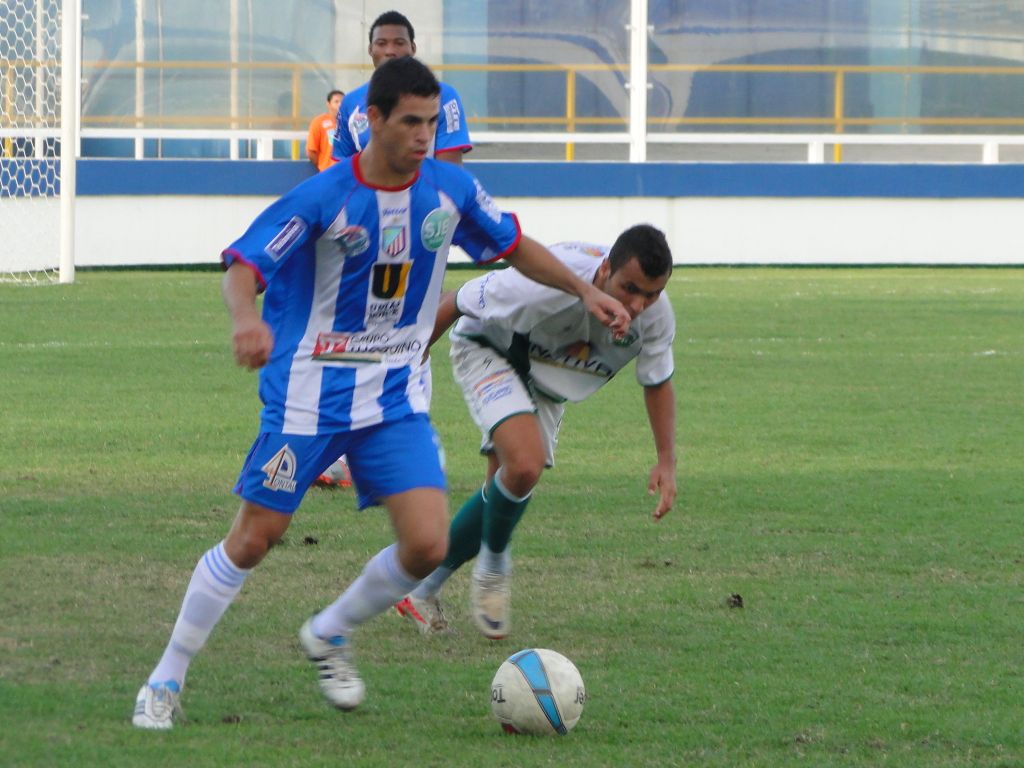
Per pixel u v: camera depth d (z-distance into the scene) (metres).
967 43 80.25
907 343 47.41
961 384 39.16
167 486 25.45
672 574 20.36
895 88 80.31
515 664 13.94
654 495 25.48
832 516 24.08
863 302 59.66
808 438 31.28
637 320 17.19
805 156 81.94
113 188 71.94
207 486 25.52
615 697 15.06
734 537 22.56
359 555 20.94
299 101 76.81
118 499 24.33
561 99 79.12
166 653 14.05
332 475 25.53
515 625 17.88
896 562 21.14
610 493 25.64
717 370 41.25
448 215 14.19
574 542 22.11
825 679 15.78
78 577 19.39
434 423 32.78
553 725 13.72
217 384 37.47
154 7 75.00
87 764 12.52
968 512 24.42
